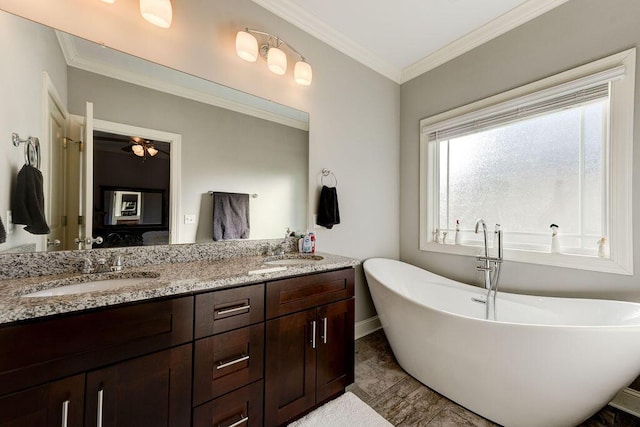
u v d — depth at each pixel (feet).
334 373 4.80
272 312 3.92
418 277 7.77
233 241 5.42
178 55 4.72
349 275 5.06
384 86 8.46
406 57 7.95
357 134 7.69
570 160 5.81
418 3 5.91
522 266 6.23
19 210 3.43
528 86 6.06
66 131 3.84
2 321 2.17
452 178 8.02
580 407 3.96
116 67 4.22
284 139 6.20
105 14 4.08
